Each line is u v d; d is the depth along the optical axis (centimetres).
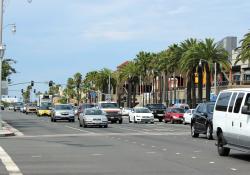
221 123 1989
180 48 8756
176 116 5831
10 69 7131
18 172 1505
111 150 2233
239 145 1841
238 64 9944
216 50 7850
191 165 1673
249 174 1450
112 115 5788
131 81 12812
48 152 2134
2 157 1927
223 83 9531
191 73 8044
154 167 1619
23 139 2986
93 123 4569
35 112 10881
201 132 3053
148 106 6919
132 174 1457
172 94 12294
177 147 2397
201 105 3148
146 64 12019
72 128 4453
